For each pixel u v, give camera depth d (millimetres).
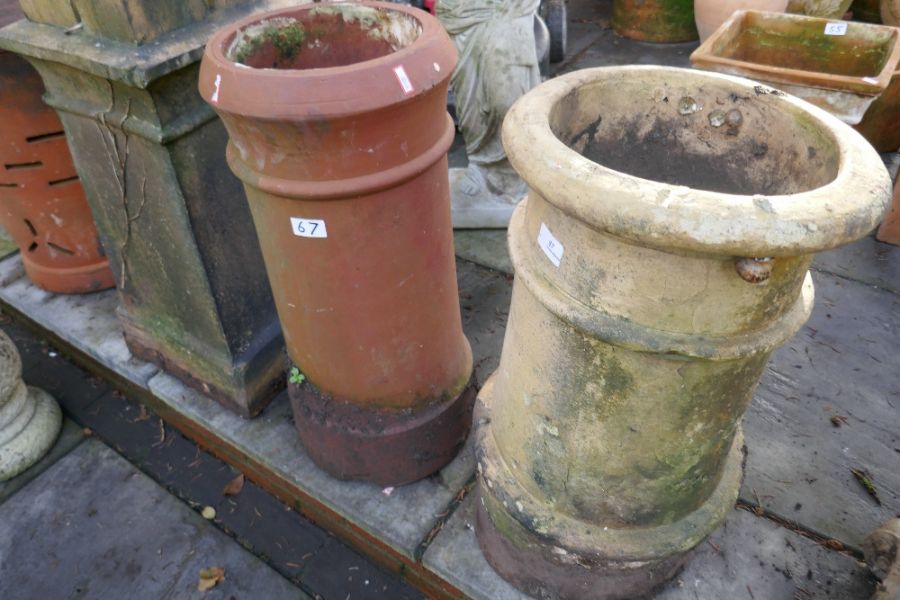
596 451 1317
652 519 1437
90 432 2643
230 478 2451
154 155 1793
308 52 1729
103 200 2096
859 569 1821
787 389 2369
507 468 1597
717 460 1383
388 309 1692
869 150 1081
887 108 3254
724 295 1012
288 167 1416
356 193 1445
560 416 1321
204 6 1770
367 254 1568
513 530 1610
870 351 2504
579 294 1127
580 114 1404
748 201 909
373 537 2088
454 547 1901
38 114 2400
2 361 2361
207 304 2092
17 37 1777
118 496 2389
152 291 2262
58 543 2236
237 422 2318
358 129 1350
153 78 1594
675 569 1708
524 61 2766
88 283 2920
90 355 2756
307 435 2043
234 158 1539
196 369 2346
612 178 975
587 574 1588
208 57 1444
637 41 4938
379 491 2064
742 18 3121
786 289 1066
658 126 1468
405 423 1932
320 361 1830
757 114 1337
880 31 2904
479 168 3148
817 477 2074
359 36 1722
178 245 1984
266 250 1666
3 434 2406
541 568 1649
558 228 1111
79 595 2094
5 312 3242
